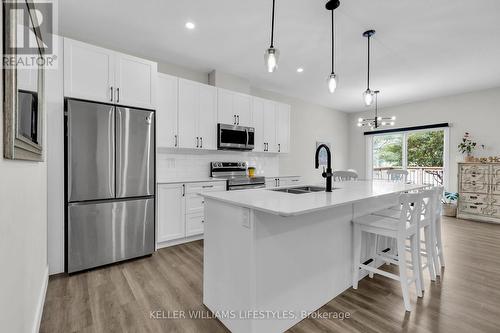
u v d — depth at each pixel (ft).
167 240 10.39
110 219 8.59
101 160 8.38
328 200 5.54
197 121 12.27
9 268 3.18
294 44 10.51
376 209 8.34
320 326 5.51
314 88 16.60
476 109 16.46
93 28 9.42
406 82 14.93
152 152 9.61
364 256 7.73
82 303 6.28
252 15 8.52
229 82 13.98
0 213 2.77
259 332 4.94
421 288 6.79
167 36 10.00
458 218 15.89
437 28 9.14
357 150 22.94
